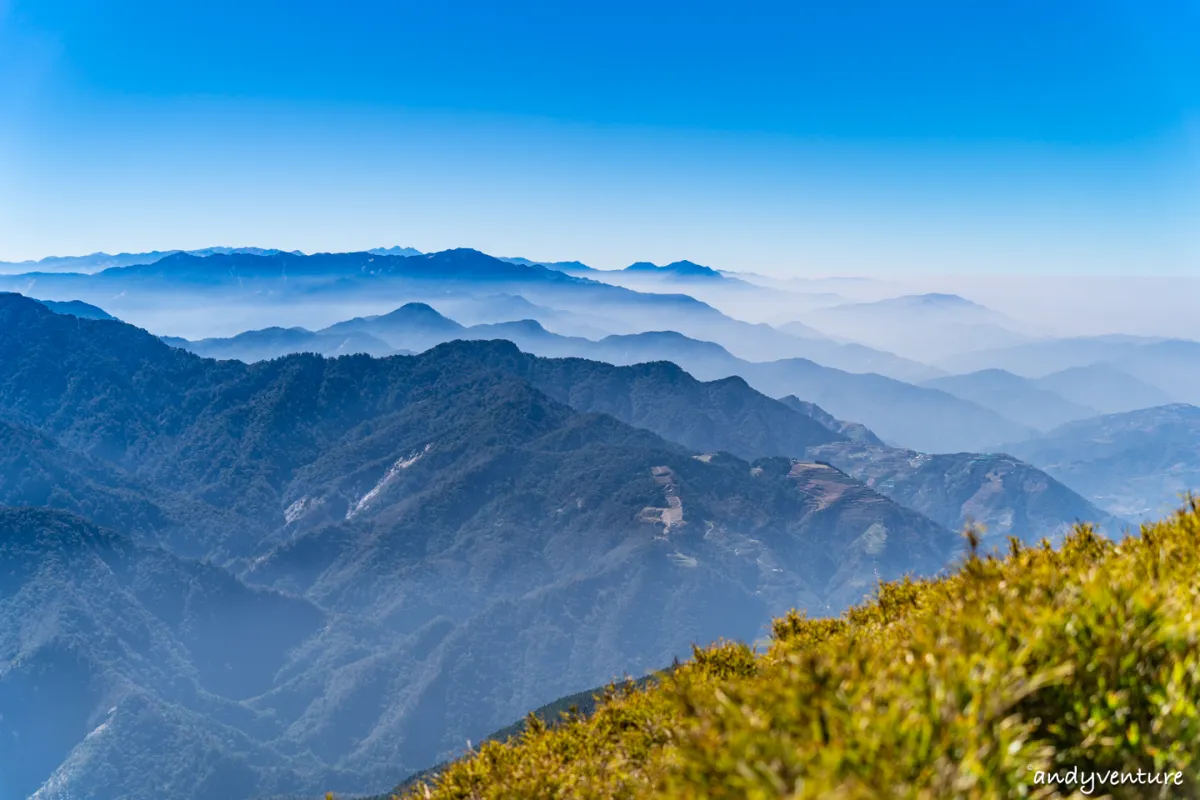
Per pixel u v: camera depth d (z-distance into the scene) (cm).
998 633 452
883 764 353
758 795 348
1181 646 426
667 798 412
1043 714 420
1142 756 397
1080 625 445
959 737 367
